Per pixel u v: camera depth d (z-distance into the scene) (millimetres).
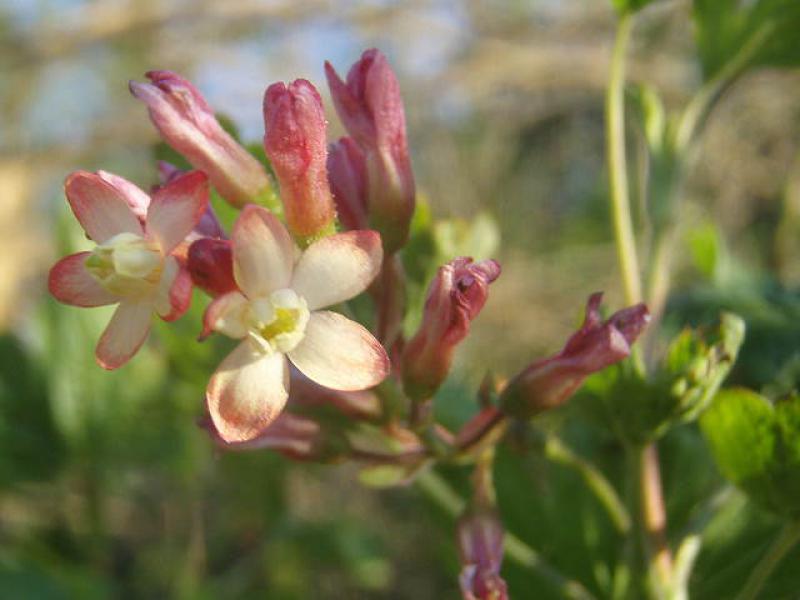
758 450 76
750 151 246
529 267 242
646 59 234
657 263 89
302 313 62
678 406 75
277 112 68
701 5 95
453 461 76
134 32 244
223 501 178
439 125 260
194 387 110
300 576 160
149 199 70
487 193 265
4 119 261
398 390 75
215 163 73
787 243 216
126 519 195
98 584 122
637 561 79
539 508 94
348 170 77
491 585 71
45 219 262
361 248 63
